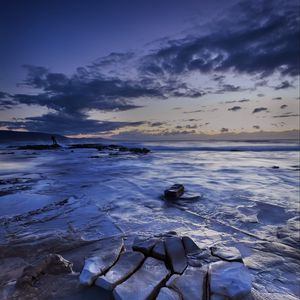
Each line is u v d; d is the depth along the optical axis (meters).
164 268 3.22
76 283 3.01
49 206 6.97
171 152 36.88
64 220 5.75
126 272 3.07
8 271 3.46
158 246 3.62
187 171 14.98
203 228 5.30
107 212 6.40
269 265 3.69
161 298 2.61
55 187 9.81
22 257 3.91
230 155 29.97
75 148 47.47
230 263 3.28
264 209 6.80
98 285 2.92
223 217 6.09
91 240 4.60
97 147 46.44
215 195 8.43
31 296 2.79
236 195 8.45
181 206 7.04
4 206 6.96
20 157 27.28
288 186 10.09
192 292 2.72
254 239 4.74
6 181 11.26
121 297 2.64
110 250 3.72
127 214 6.24
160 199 7.85
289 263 3.77
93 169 16.09
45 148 46.50
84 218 5.90
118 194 8.55
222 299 2.65
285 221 5.82
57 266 3.34
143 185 10.25
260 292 3.00
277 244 4.50
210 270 3.10
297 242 4.62
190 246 3.71
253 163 20.05
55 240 4.59
